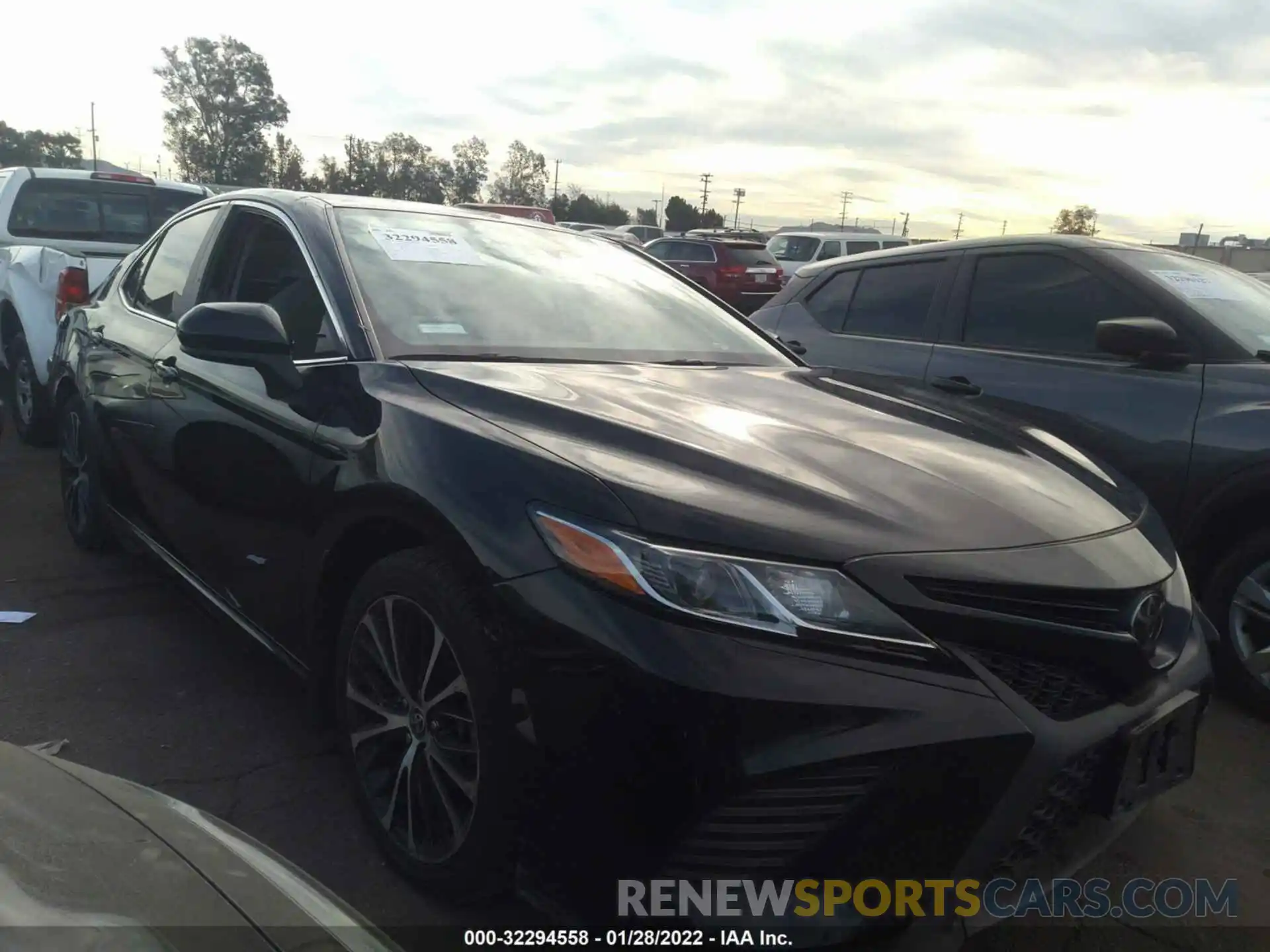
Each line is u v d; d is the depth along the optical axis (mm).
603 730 1864
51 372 4762
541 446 2197
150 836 1449
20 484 5785
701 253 20062
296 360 2910
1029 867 2041
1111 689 2086
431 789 2287
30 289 6531
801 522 1968
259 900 1391
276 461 2764
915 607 1891
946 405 3104
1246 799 3098
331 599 2641
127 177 8258
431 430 2334
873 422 2703
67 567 4449
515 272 3395
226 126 75438
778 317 5793
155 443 3525
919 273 5191
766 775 1766
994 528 2100
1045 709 1981
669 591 1867
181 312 3670
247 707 3262
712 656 1811
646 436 2254
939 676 1874
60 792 1498
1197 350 3961
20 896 1180
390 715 2420
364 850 2533
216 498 3117
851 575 1895
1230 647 3691
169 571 3607
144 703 3254
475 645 2061
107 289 4602
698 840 1804
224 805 2715
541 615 1956
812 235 21625
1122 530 2340
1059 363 4328
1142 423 3918
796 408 2754
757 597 1851
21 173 7789
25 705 3191
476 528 2100
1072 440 4125
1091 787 2078
